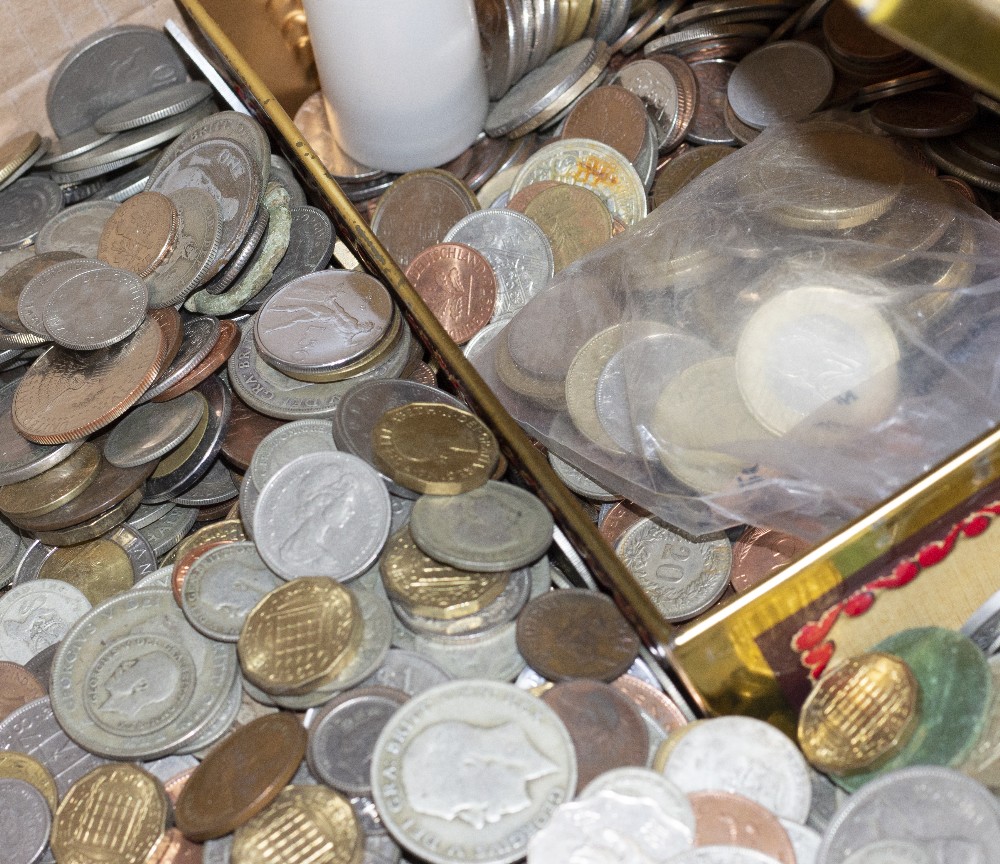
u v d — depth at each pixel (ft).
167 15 1.34
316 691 1.07
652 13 1.36
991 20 0.94
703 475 1.14
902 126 1.26
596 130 1.30
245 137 1.24
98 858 1.05
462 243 1.25
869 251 1.18
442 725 1.04
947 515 1.06
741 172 1.24
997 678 1.06
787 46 1.32
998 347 1.14
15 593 1.16
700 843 1.01
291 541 1.11
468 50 1.27
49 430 1.16
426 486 1.10
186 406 1.18
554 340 1.21
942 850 1.00
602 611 1.08
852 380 1.14
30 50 1.30
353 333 1.17
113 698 1.10
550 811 1.02
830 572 1.05
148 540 1.20
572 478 1.18
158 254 1.20
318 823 1.04
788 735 1.06
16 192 1.31
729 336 1.17
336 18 1.23
